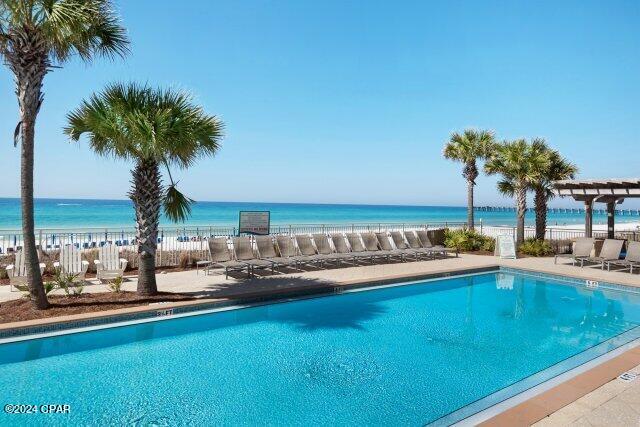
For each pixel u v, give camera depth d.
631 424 3.72
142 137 6.91
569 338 7.08
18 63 6.62
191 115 7.55
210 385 5.18
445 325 7.81
